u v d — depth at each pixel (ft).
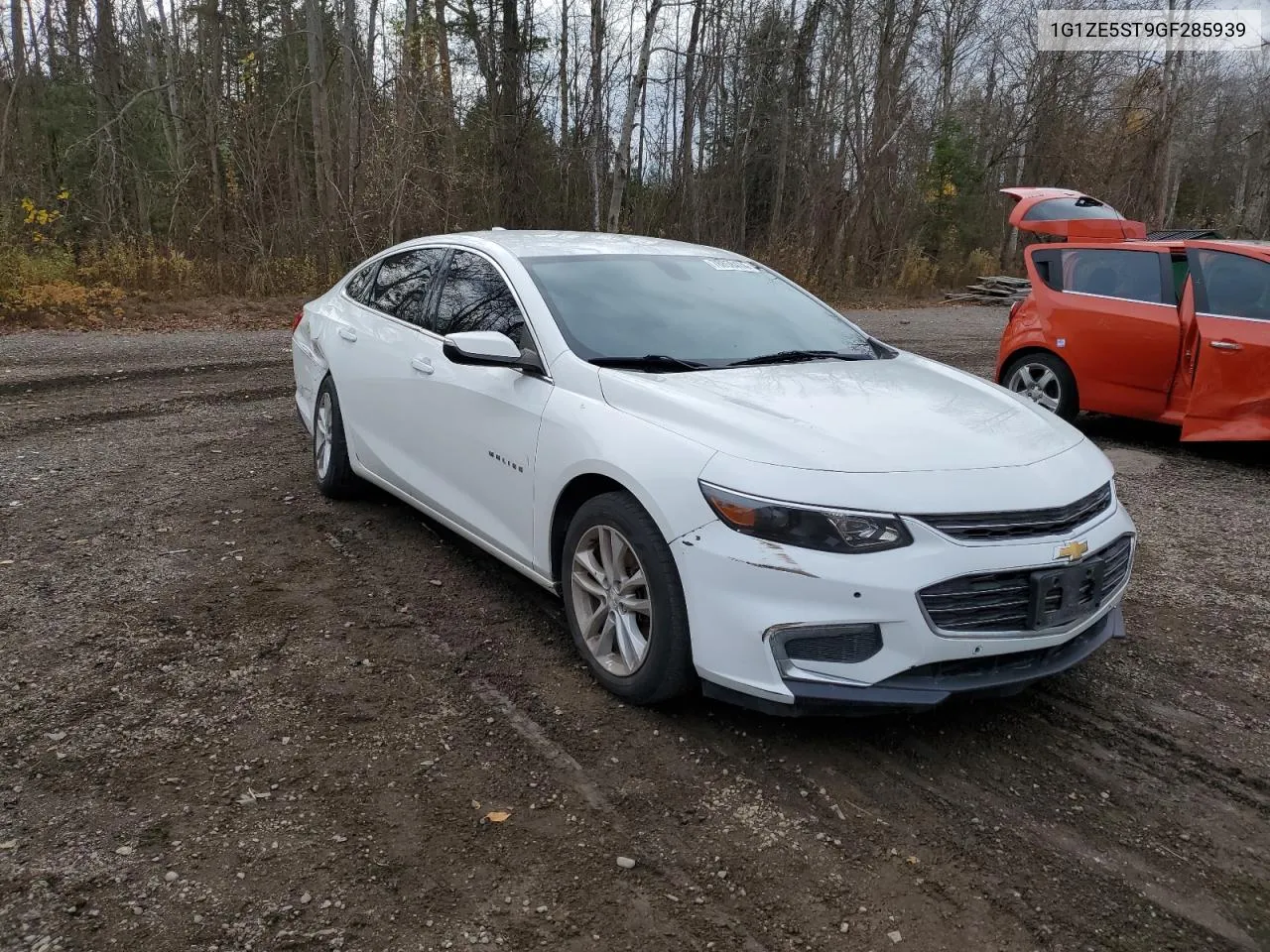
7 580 14.02
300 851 8.57
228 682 11.44
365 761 10.00
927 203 100.17
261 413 26.12
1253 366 22.50
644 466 10.69
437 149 64.34
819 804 9.62
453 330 14.85
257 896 7.98
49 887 7.95
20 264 46.47
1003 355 28.40
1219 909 8.39
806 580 9.59
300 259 58.65
